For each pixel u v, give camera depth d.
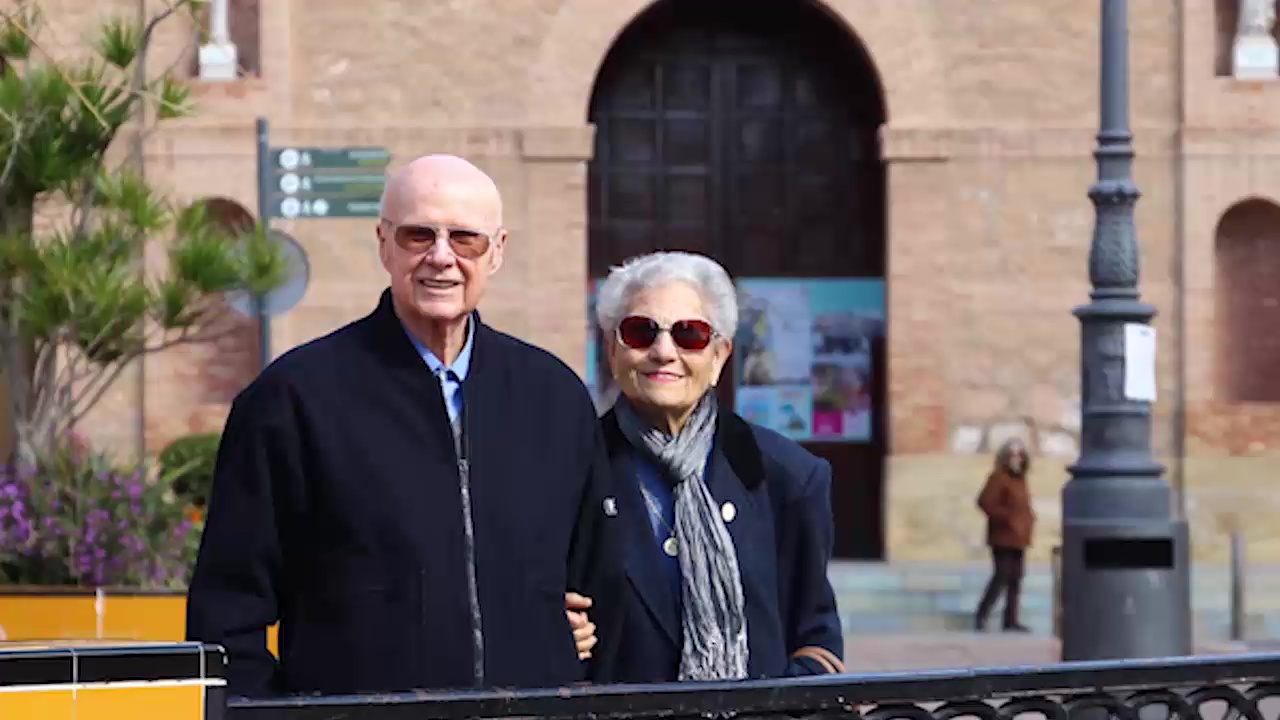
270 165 16.73
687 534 5.95
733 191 26.05
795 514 6.14
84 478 13.14
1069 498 14.56
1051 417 25.33
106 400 24.30
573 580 5.65
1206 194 25.25
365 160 16.77
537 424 5.43
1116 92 14.98
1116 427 14.52
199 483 19.09
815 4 25.36
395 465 5.20
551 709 4.38
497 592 5.23
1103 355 14.62
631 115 25.94
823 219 26.06
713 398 6.18
